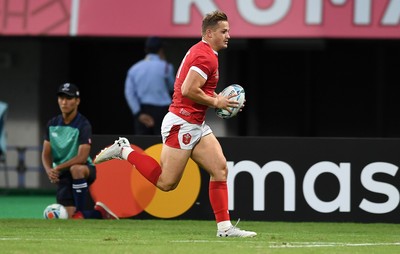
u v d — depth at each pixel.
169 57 62.22
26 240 28.92
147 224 35.88
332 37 54.75
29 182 62.22
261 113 67.00
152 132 49.12
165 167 30.20
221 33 29.59
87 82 67.56
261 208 37.69
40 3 57.72
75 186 37.94
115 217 38.09
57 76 65.50
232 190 37.78
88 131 38.16
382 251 26.80
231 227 30.33
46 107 64.12
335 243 29.16
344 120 67.25
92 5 57.25
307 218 37.50
